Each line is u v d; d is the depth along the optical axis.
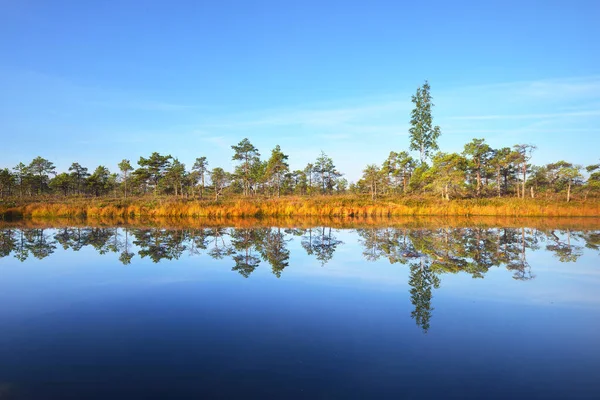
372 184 48.84
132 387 4.64
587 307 7.87
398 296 8.61
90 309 7.74
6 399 4.36
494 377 4.93
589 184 46.00
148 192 65.06
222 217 32.28
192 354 5.58
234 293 8.85
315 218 31.53
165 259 13.19
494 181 58.88
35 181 58.19
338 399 4.34
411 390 4.57
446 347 5.86
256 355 5.55
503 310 7.69
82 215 33.78
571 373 5.06
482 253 14.30
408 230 22.00
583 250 15.09
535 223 26.52
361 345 5.91
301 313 7.44
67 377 4.90
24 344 5.97
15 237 19.22
